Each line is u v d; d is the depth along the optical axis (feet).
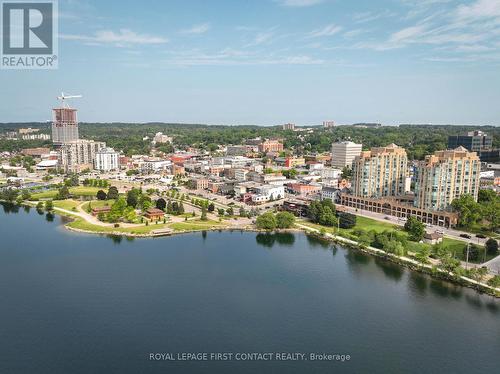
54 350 599.16
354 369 560.20
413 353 593.83
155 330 651.25
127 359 579.89
